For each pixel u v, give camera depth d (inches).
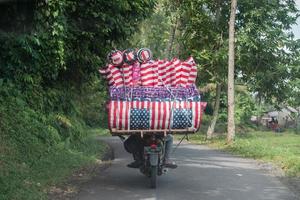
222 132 1585.9
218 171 540.4
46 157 496.1
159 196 384.2
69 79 673.6
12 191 344.8
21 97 554.6
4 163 418.6
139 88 416.2
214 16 1208.2
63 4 448.5
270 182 468.4
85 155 603.5
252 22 1200.2
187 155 735.7
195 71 428.8
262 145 839.1
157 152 416.8
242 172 538.3
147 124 411.5
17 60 466.6
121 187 420.8
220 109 1759.4
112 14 569.9
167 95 415.8
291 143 983.6
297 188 438.9
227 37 1199.6
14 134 487.8
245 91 1469.0
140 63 424.8
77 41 584.7
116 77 422.6
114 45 665.6
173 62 426.9
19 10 391.9
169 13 1215.6
